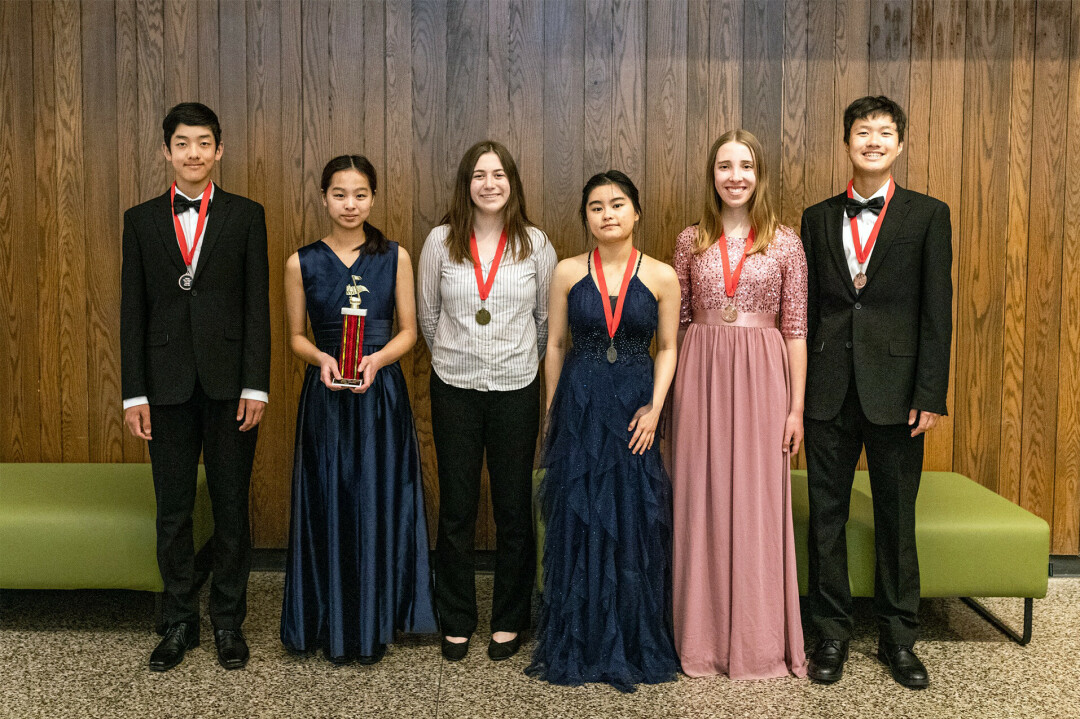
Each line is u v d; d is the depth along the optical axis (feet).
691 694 9.25
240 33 12.12
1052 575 12.64
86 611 11.32
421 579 10.09
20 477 11.64
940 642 10.55
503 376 9.70
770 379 9.49
